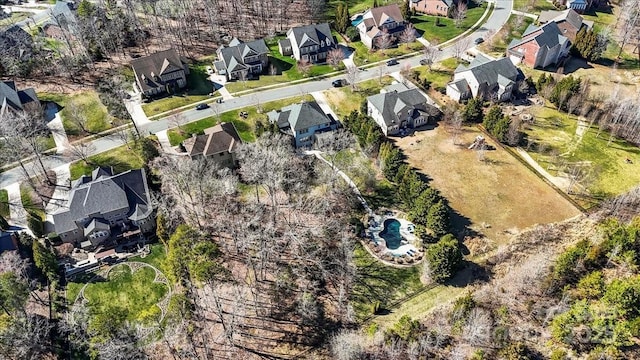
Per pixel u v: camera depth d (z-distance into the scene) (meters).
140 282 79.38
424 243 84.06
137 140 103.00
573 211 88.44
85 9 147.75
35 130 103.75
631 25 136.62
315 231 86.44
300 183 95.94
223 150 99.12
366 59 138.12
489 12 158.12
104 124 114.44
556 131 106.44
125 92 125.19
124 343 67.88
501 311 70.75
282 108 112.31
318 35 138.38
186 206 88.88
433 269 76.25
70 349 69.94
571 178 94.94
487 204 90.44
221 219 88.88
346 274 79.25
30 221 85.06
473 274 78.88
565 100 110.50
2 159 104.31
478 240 83.81
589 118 109.50
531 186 93.81
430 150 103.31
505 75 115.81
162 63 124.75
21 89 125.50
